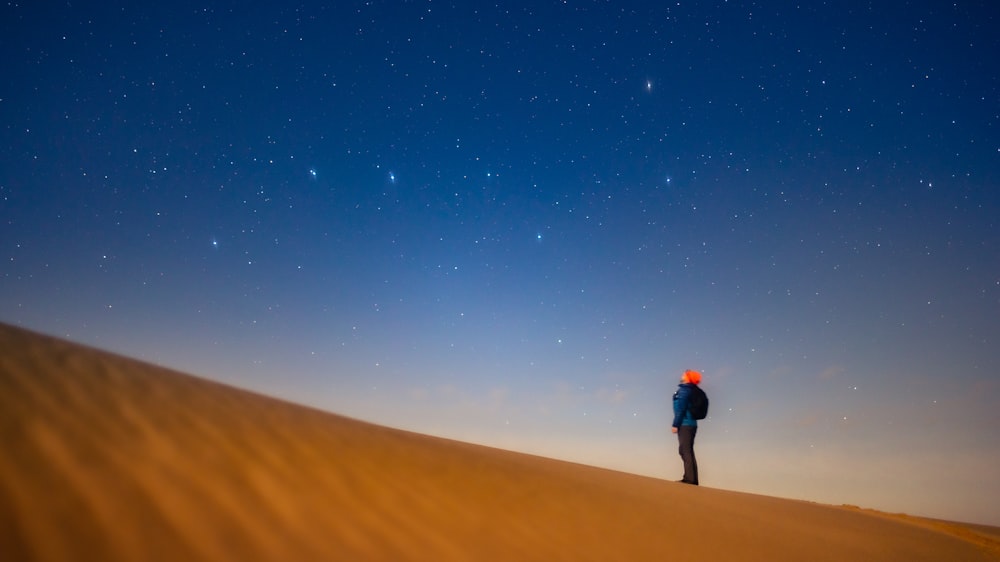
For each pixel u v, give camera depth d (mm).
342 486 3842
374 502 3795
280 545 3002
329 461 4133
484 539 3781
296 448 4156
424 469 4602
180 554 2680
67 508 2725
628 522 4832
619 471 7504
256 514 3201
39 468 2941
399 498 3971
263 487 3488
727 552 4730
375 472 4223
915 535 6828
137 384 4492
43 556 2400
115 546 2596
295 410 5270
